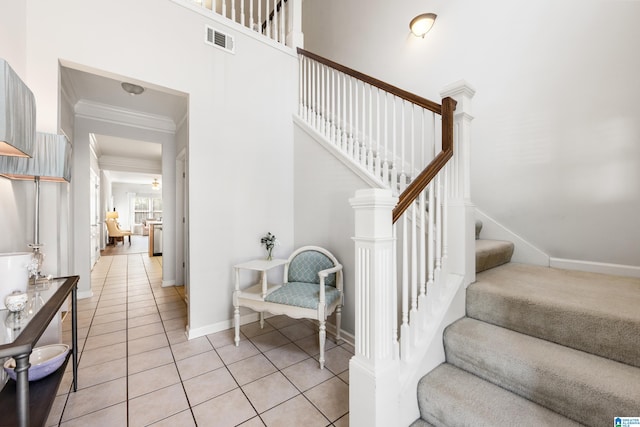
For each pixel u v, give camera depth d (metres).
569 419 1.08
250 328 2.69
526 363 1.19
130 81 2.26
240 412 1.55
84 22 2.01
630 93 1.82
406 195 1.33
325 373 1.93
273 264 2.44
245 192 2.80
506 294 1.51
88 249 3.70
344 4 3.94
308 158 2.92
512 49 2.35
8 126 0.97
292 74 3.18
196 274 2.50
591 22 1.96
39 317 1.11
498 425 1.06
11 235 1.64
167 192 4.28
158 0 2.33
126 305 3.34
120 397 1.66
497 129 2.45
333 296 2.22
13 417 1.10
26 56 1.82
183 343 2.36
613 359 1.18
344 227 2.49
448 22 2.78
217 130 2.62
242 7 2.83
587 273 1.96
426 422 1.31
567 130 2.08
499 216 2.45
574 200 2.06
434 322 1.47
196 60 2.51
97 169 6.12
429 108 1.72
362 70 3.68
